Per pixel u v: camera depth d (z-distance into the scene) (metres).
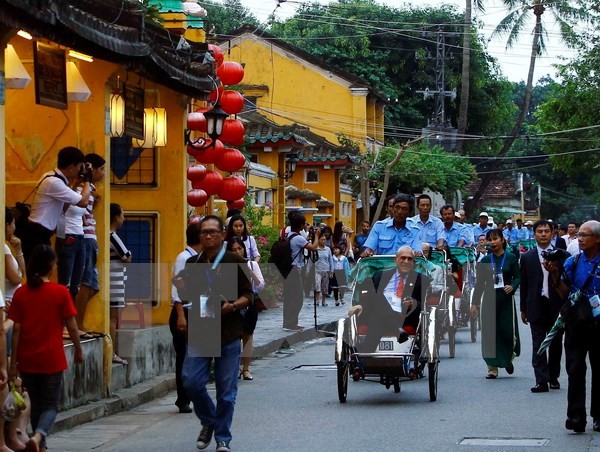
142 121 16.98
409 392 15.16
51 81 13.44
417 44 62.66
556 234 25.53
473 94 65.25
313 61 53.50
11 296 11.11
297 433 12.03
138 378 15.40
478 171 68.06
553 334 11.95
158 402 14.88
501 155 59.91
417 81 62.97
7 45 12.15
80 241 13.66
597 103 49.16
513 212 78.62
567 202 87.38
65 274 13.52
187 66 16.41
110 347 14.23
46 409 10.27
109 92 14.72
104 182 14.48
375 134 56.38
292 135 37.62
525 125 84.31
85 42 12.19
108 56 13.30
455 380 16.39
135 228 18.22
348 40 60.19
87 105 14.61
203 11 22.22
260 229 29.97
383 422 12.65
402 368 14.05
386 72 62.84
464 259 22.55
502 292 16.52
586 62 49.47
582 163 51.28
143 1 17.06
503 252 16.66
